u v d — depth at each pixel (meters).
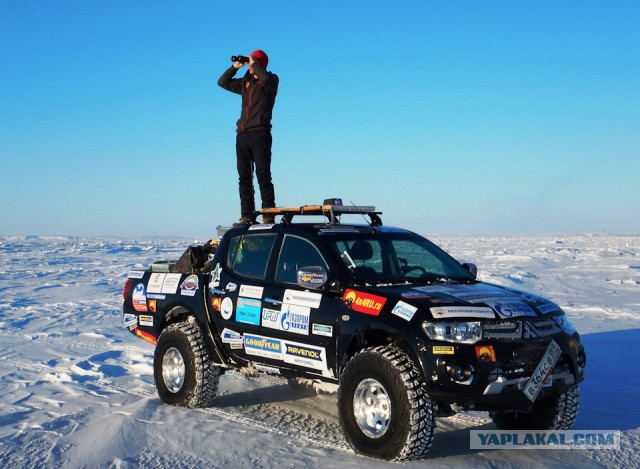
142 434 5.20
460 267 6.00
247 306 5.89
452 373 4.45
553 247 49.00
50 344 9.75
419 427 4.47
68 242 62.22
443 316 4.59
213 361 6.21
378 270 5.49
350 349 5.04
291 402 6.46
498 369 4.55
